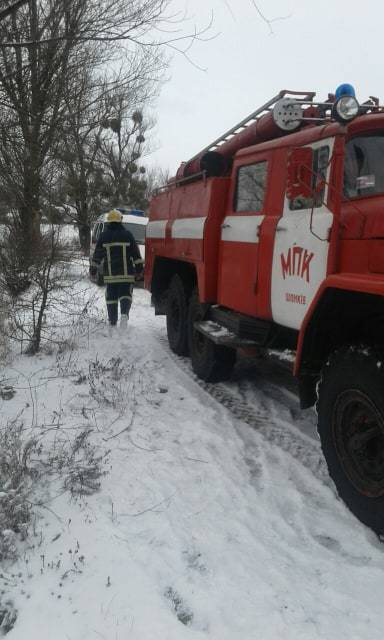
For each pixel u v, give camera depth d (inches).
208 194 237.1
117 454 170.2
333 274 144.8
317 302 145.7
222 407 224.4
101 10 201.6
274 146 190.4
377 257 134.5
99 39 180.7
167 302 325.4
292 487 158.9
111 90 366.0
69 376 249.1
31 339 290.0
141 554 121.1
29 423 192.2
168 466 165.0
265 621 103.5
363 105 173.3
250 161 209.5
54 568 116.3
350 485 140.8
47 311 332.8
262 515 143.1
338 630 102.1
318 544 130.9
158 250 323.3
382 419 128.1
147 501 143.5
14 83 245.4
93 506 139.7
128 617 102.0
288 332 198.4
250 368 285.1
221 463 170.7
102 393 222.2
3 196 322.0
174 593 110.4
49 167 354.0
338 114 142.8
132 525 132.6
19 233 302.0
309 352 156.3
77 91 326.3
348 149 157.4
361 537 133.9
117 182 1086.4
